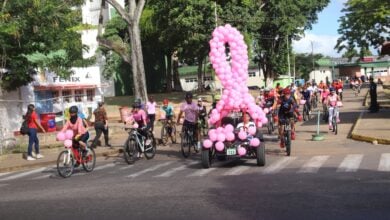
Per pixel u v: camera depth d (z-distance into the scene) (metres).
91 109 32.25
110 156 19.44
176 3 46.84
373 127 21.66
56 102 29.53
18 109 26.75
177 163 15.76
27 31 20.91
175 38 49.62
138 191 10.74
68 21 22.52
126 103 50.09
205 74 84.62
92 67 32.78
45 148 21.39
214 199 9.40
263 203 8.86
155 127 31.00
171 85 68.00
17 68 22.62
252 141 13.52
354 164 12.99
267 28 61.53
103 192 10.88
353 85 62.50
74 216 8.67
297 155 15.73
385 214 7.77
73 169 14.31
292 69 81.31
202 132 20.58
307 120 28.78
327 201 8.80
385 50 25.45
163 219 8.09
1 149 20.22
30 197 10.86
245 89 14.32
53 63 24.55
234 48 14.48
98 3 67.81
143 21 56.56
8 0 19.59
